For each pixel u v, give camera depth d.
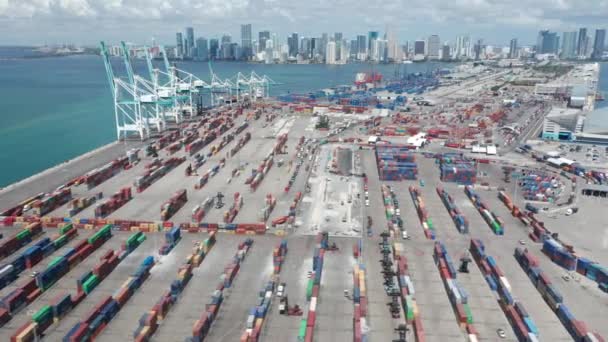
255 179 136.38
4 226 105.06
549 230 106.38
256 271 84.25
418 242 97.94
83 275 76.19
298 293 76.88
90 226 104.62
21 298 71.12
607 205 124.38
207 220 108.75
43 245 89.50
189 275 81.06
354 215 113.69
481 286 79.94
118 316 69.56
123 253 88.56
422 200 121.19
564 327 68.12
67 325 67.31
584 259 85.81
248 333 63.81
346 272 84.06
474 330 65.81
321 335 65.88
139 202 121.94
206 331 65.62
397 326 68.00
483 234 103.12
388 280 79.69
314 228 104.88
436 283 80.81
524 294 77.50
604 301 76.00
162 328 66.69
